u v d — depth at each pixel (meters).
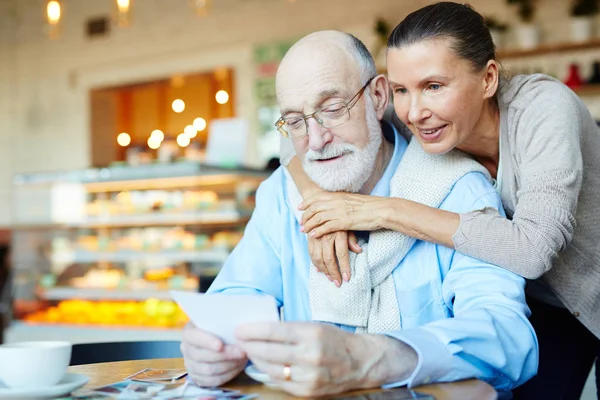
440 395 1.02
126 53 7.38
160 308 3.69
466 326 1.12
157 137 5.91
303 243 1.52
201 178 3.58
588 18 4.89
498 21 5.29
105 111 7.86
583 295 1.60
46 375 1.07
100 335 3.76
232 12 6.71
